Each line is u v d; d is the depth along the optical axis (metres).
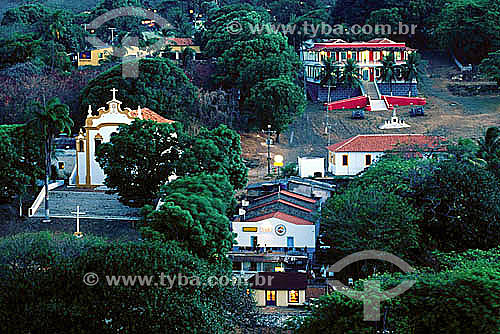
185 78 156.12
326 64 174.88
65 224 101.06
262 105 148.38
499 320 54.09
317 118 164.50
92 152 118.81
